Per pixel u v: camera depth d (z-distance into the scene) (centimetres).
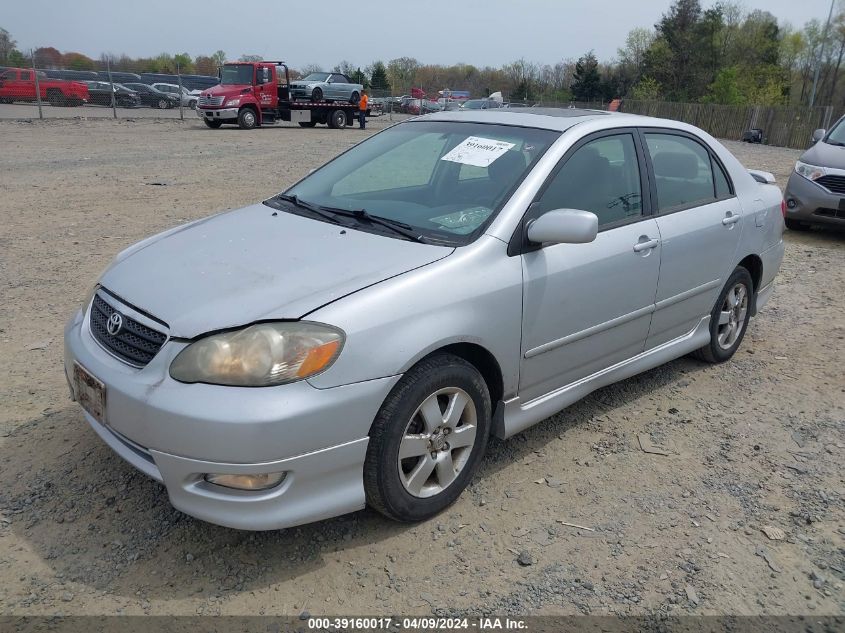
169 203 988
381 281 281
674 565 288
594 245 357
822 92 6375
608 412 421
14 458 339
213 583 266
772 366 501
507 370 324
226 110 2400
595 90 7000
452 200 348
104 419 275
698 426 407
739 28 6669
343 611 256
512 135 376
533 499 328
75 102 3062
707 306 460
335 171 416
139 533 291
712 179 461
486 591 269
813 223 939
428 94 5825
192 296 277
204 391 248
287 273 289
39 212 896
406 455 288
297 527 300
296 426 249
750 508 329
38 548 280
